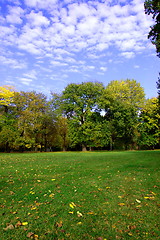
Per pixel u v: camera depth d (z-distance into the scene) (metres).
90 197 5.45
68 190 6.11
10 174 8.48
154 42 14.61
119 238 3.33
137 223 3.88
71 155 19.38
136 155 18.11
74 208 4.65
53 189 6.22
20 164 11.71
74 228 3.68
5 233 3.46
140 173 8.89
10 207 4.67
